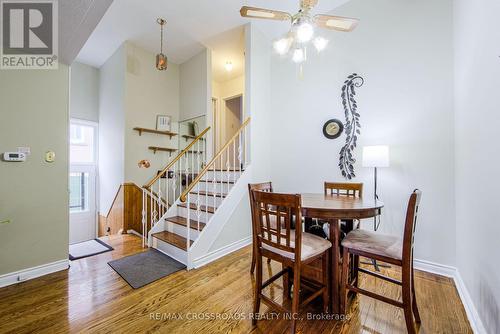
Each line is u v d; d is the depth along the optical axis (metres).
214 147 5.67
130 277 2.20
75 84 4.43
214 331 1.49
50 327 1.51
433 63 2.29
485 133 1.41
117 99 4.06
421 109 2.35
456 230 2.13
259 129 3.42
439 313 1.64
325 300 1.65
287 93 3.46
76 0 1.56
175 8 3.03
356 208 1.55
